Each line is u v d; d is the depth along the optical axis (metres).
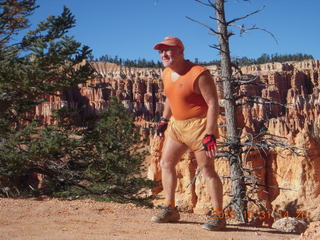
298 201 23.05
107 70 172.00
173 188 4.73
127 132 23.17
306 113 110.06
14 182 17.94
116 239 3.76
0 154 16.70
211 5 12.31
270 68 139.00
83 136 20.64
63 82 18.05
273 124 31.70
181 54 4.29
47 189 18.83
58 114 19.91
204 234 4.18
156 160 28.19
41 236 3.84
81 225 4.38
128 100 126.00
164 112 4.80
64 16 19.33
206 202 23.36
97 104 113.94
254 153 23.98
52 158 18.62
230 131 12.63
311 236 3.80
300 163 23.42
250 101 12.76
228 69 12.71
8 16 20.08
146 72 164.88
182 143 4.57
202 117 4.40
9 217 4.70
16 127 20.02
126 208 5.46
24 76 16.50
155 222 4.68
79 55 18.30
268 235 4.32
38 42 16.81
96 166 20.41
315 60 151.38
